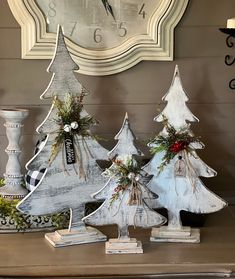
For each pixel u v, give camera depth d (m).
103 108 2.03
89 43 1.99
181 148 1.70
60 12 1.97
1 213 1.74
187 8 2.00
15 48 1.98
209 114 2.06
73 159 1.69
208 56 2.03
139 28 1.99
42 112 2.03
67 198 1.69
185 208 1.72
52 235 1.71
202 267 1.54
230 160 2.09
